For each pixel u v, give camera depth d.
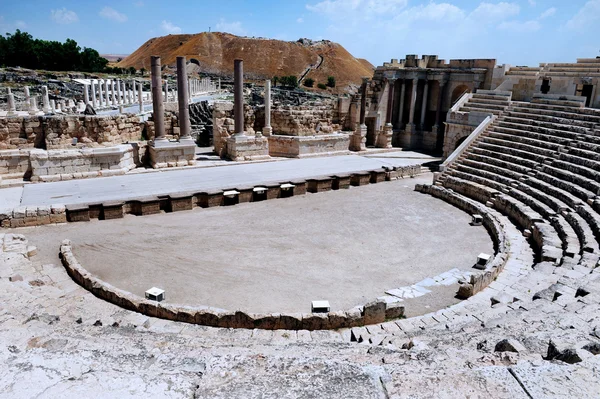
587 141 27.47
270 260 17.92
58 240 19.33
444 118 44.12
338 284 15.95
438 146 44.19
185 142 32.00
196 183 27.39
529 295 13.50
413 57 43.25
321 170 32.28
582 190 22.59
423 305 14.49
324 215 24.11
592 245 16.91
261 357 4.62
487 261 17.64
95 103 39.94
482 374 4.38
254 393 3.96
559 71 36.34
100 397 3.87
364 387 4.08
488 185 28.09
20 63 92.81
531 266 17.31
